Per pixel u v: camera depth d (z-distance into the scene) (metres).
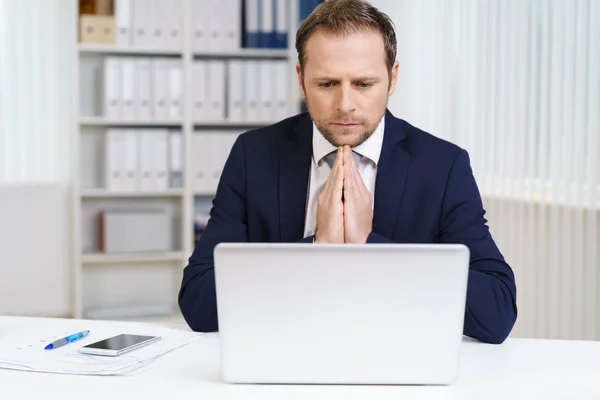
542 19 3.07
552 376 1.27
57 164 4.45
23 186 4.35
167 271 4.54
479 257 1.68
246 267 1.17
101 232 4.45
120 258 4.33
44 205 4.39
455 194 1.77
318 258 1.16
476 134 3.43
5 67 4.33
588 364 1.34
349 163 1.67
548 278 3.04
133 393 1.17
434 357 1.19
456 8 3.56
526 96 3.15
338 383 1.20
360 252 1.16
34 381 1.23
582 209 2.87
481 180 3.41
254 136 1.91
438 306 1.17
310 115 1.69
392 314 1.17
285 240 1.81
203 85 4.38
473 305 1.50
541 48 3.08
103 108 4.41
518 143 3.18
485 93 3.38
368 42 1.59
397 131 1.85
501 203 3.29
